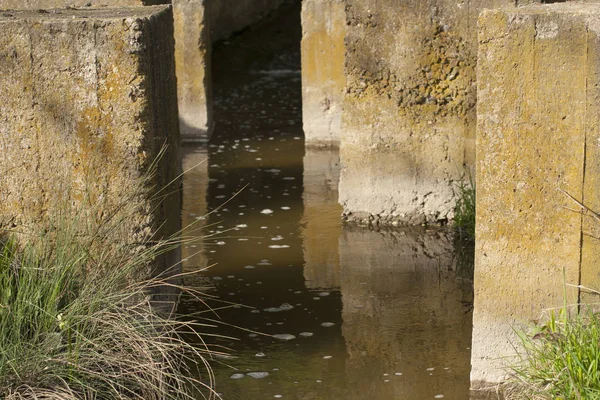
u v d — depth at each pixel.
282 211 8.77
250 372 5.29
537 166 4.69
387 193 8.09
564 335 4.49
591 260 4.71
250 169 10.69
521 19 4.57
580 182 4.66
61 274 4.82
